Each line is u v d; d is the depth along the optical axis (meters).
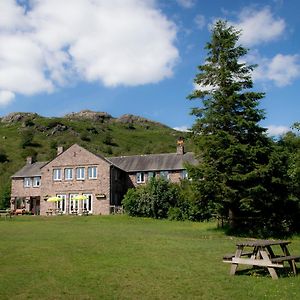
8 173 95.94
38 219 44.81
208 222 41.28
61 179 57.94
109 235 25.55
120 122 199.50
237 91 31.97
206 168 30.22
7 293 11.18
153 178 49.44
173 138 165.75
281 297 11.02
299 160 31.02
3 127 154.25
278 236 29.58
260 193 29.69
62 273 13.62
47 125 149.12
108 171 55.75
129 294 11.21
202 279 13.03
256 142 30.94
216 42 33.16
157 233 28.50
